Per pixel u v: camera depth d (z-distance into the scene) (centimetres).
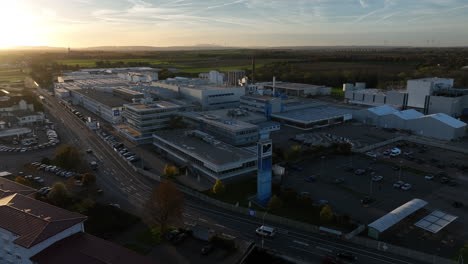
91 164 12131
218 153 11450
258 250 7356
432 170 11669
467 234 7731
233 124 14425
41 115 19088
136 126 15500
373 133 16575
